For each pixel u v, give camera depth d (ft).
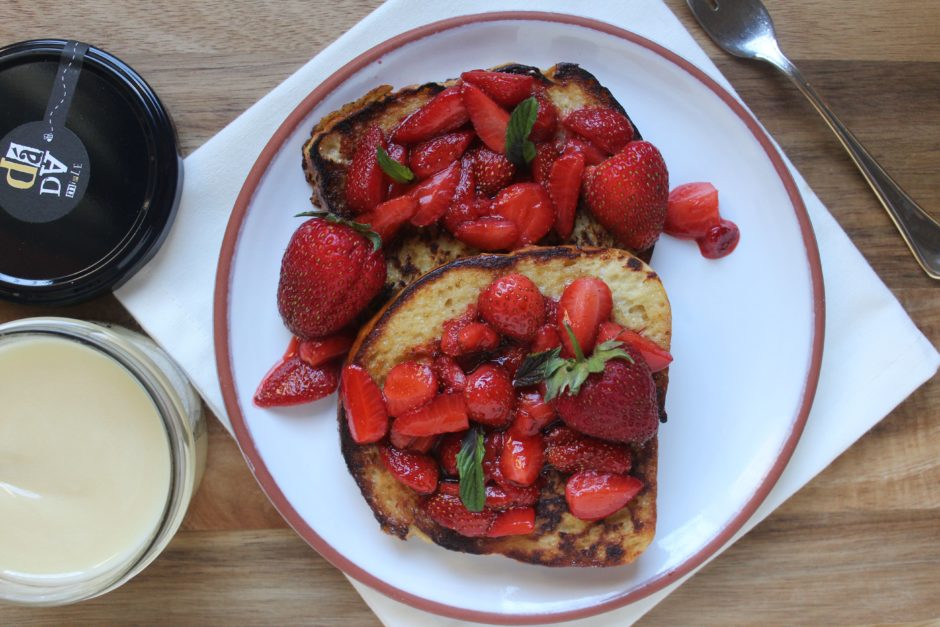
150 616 1.41
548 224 1.30
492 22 1.34
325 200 1.33
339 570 1.41
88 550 1.34
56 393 1.32
